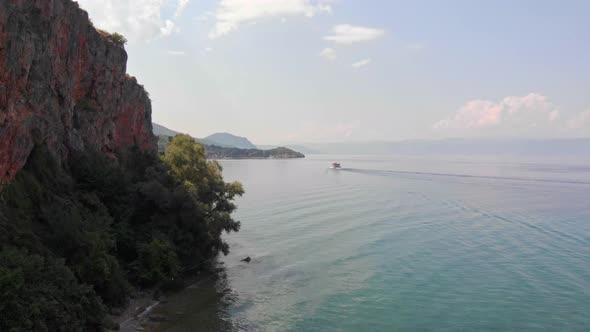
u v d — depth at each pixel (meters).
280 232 99.44
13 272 35.59
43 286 38.31
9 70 47.34
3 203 46.16
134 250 59.62
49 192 53.81
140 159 83.06
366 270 71.31
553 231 96.00
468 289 62.16
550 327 50.47
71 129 64.25
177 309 53.62
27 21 52.44
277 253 82.06
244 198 156.00
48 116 57.44
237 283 64.81
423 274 68.94
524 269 70.50
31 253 42.88
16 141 48.72
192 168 78.69
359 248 84.69
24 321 34.31
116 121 79.94
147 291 56.69
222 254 79.81
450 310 55.19
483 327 50.59
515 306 56.12
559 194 156.00
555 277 66.38
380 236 94.31
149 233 62.12
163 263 59.19
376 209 129.00
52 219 49.12
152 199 65.06
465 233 96.19
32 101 53.44
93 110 71.00
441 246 85.50
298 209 130.50
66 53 63.09
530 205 131.75
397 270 71.12
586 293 59.84
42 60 55.66
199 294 59.38
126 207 63.75
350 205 137.25
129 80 84.69
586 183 189.25
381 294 60.59
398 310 55.25
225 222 73.50
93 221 53.97
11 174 48.53
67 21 62.97
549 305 56.28
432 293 60.88
